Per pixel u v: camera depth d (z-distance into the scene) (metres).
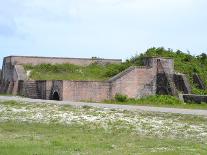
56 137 30.58
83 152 24.41
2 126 37.09
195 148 26.61
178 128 35.84
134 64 75.19
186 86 68.56
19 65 85.44
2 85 92.81
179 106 57.28
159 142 28.94
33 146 25.55
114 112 45.75
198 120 39.75
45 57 87.31
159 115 42.97
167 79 69.56
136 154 24.23
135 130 35.12
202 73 74.56
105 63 89.06
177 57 78.12
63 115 44.59
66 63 87.38
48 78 81.75
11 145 25.61
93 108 49.09
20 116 44.97
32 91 75.25
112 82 67.88
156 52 78.88
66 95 65.25
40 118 43.19
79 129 35.66
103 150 25.31
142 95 69.62
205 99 61.41
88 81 66.50
